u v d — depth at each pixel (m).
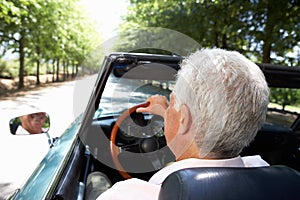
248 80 0.80
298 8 7.05
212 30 10.23
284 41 7.08
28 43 18.25
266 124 2.67
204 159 0.85
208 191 0.67
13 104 10.79
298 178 0.75
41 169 1.45
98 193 1.40
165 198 0.70
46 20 14.95
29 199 1.17
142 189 0.86
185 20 10.45
